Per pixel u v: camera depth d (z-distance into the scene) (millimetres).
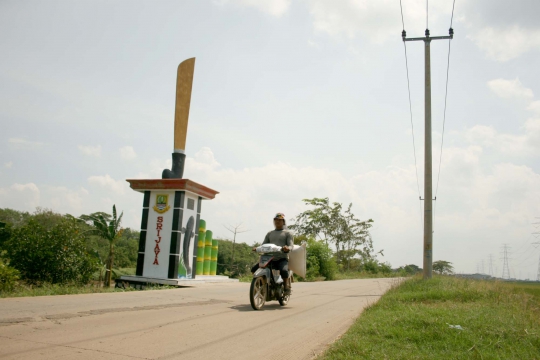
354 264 52406
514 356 4949
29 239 16688
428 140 17859
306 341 5992
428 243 16812
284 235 9516
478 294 10656
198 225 17703
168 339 5562
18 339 5035
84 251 18125
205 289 13148
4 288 12875
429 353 4977
